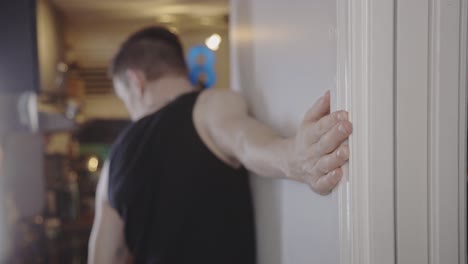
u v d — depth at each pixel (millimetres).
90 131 3309
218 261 1042
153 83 1164
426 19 608
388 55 600
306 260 796
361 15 596
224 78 3004
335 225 665
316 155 649
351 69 598
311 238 769
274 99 944
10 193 2543
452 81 619
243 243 1080
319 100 663
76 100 3121
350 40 597
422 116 615
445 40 612
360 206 608
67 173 2996
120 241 1166
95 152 3305
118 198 1068
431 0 608
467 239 710
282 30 881
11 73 2154
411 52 606
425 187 625
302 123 690
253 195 1127
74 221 2742
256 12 1065
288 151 730
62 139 3061
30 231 2533
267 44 982
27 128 2531
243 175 1096
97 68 3186
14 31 2137
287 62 856
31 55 2152
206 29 2984
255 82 1086
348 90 601
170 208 1029
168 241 1036
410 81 608
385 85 601
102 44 3109
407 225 627
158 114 1072
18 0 2133
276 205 958
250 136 898
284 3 865
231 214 1056
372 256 613
